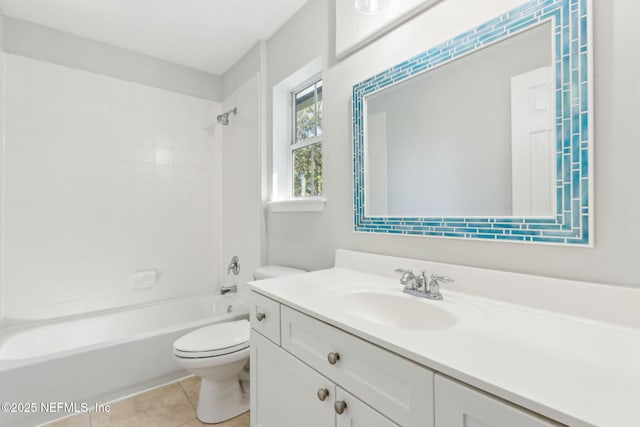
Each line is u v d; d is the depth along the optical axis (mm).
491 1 981
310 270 1802
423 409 618
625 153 731
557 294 821
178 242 2596
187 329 1922
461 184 1062
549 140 852
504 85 950
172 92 2570
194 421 1542
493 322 788
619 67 738
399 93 1268
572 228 807
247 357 1555
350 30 1456
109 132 2279
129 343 1731
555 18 832
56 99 2078
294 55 1913
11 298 1921
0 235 1870
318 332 892
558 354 610
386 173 1326
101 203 2242
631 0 722
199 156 2713
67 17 1967
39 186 2018
